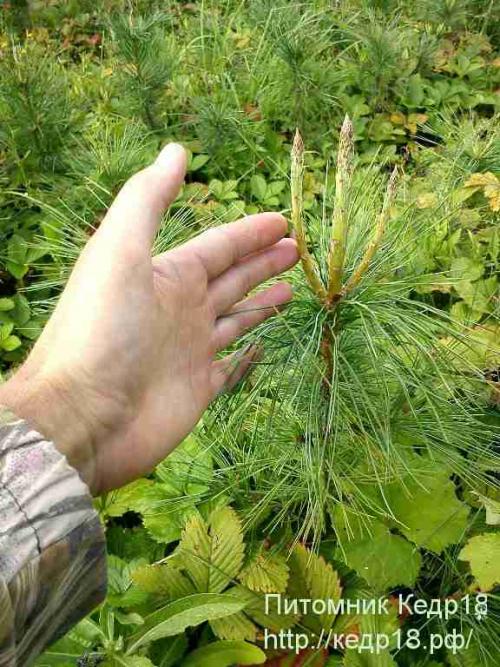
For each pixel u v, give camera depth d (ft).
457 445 1.39
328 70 2.88
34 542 0.76
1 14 3.68
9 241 2.29
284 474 1.47
